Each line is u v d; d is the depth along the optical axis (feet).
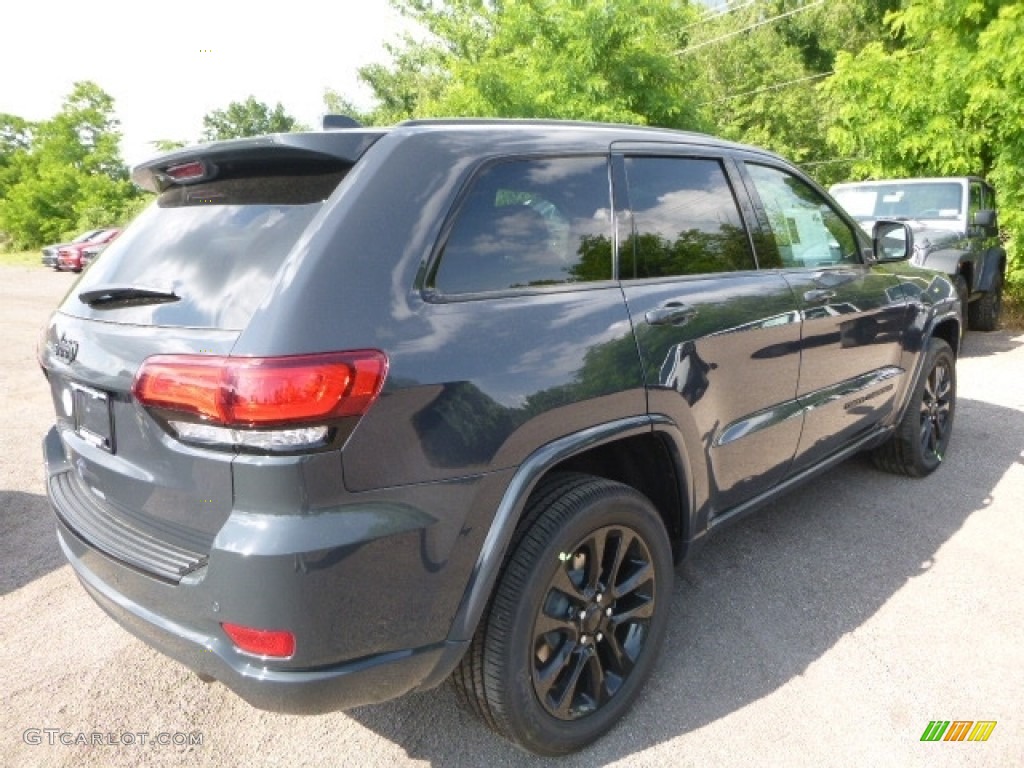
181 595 5.88
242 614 5.51
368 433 5.60
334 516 5.53
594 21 39.45
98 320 6.71
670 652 9.00
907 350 13.15
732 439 9.02
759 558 11.34
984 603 9.96
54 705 8.34
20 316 42.19
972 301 29.01
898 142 36.09
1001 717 7.77
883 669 8.60
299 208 6.33
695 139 9.64
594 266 7.65
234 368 5.38
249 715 8.18
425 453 5.88
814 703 8.05
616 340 7.34
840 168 74.02
